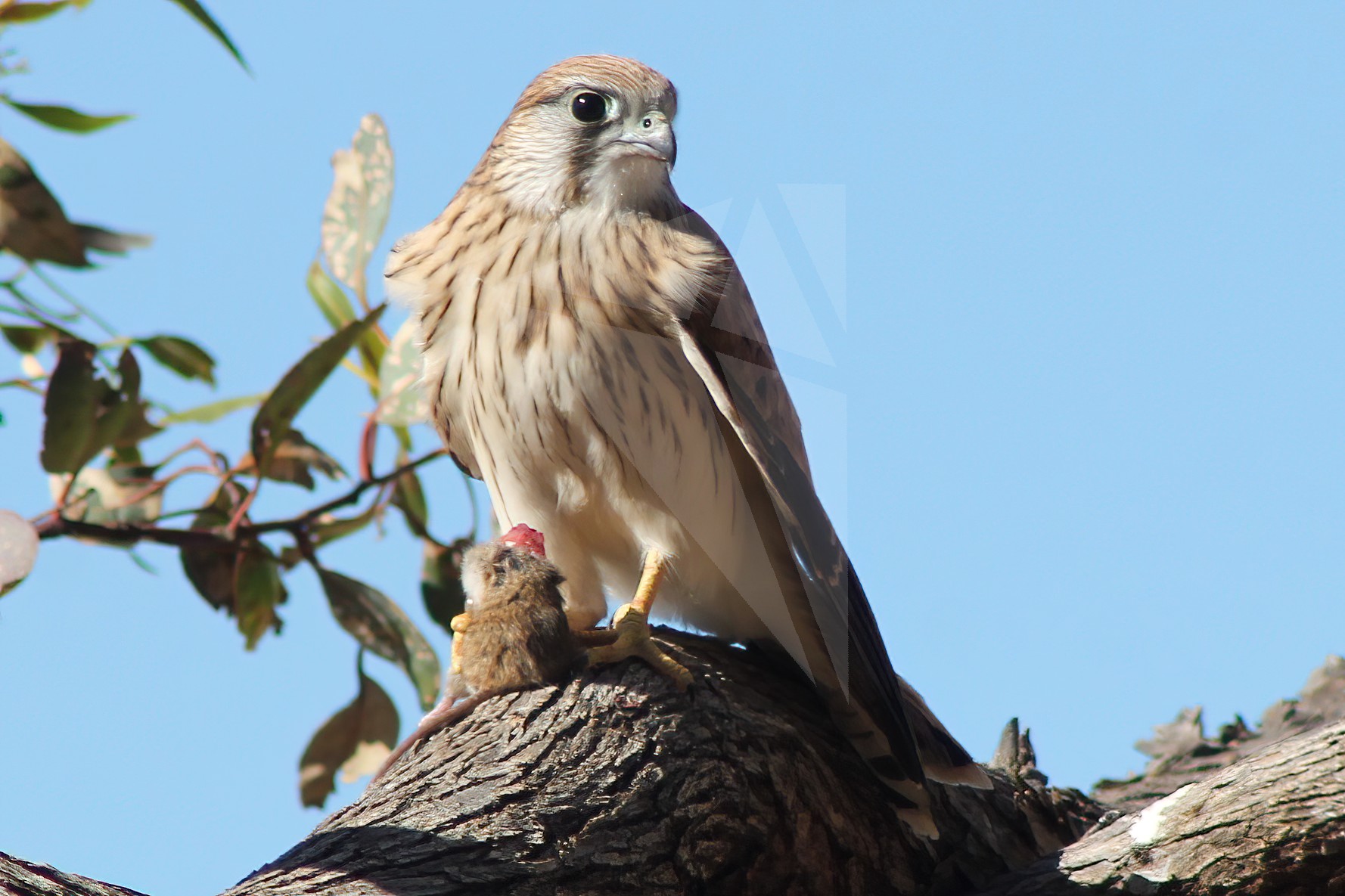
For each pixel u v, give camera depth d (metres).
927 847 6.41
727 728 6.15
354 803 5.69
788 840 5.93
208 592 9.51
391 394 8.98
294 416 8.70
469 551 6.98
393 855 5.08
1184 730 8.08
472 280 7.80
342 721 9.48
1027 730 7.50
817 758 6.35
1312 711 7.94
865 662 6.75
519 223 7.82
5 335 9.38
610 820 5.53
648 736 6.02
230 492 9.47
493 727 6.21
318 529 9.39
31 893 4.09
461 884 4.98
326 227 9.13
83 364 8.50
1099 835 6.04
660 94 7.93
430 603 9.71
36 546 7.91
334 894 4.75
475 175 8.29
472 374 7.85
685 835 5.64
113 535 8.85
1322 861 5.54
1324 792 5.61
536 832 5.34
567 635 6.65
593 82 7.87
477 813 5.44
